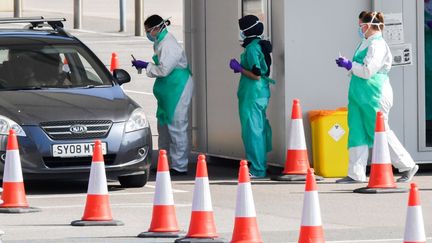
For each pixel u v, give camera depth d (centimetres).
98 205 2173
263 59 2788
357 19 2856
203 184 1936
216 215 2300
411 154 2909
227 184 2766
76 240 2000
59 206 2427
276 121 2906
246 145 2822
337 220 2230
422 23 2881
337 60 2666
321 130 2803
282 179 2770
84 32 6109
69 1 7262
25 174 2527
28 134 2528
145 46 5600
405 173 2739
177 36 5938
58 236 2047
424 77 2900
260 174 2827
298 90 2855
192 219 1938
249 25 2788
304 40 2847
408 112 2900
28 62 2759
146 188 2709
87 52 2830
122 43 5694
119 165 2583
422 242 1606
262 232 2091
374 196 2533
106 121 2581
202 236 1930
